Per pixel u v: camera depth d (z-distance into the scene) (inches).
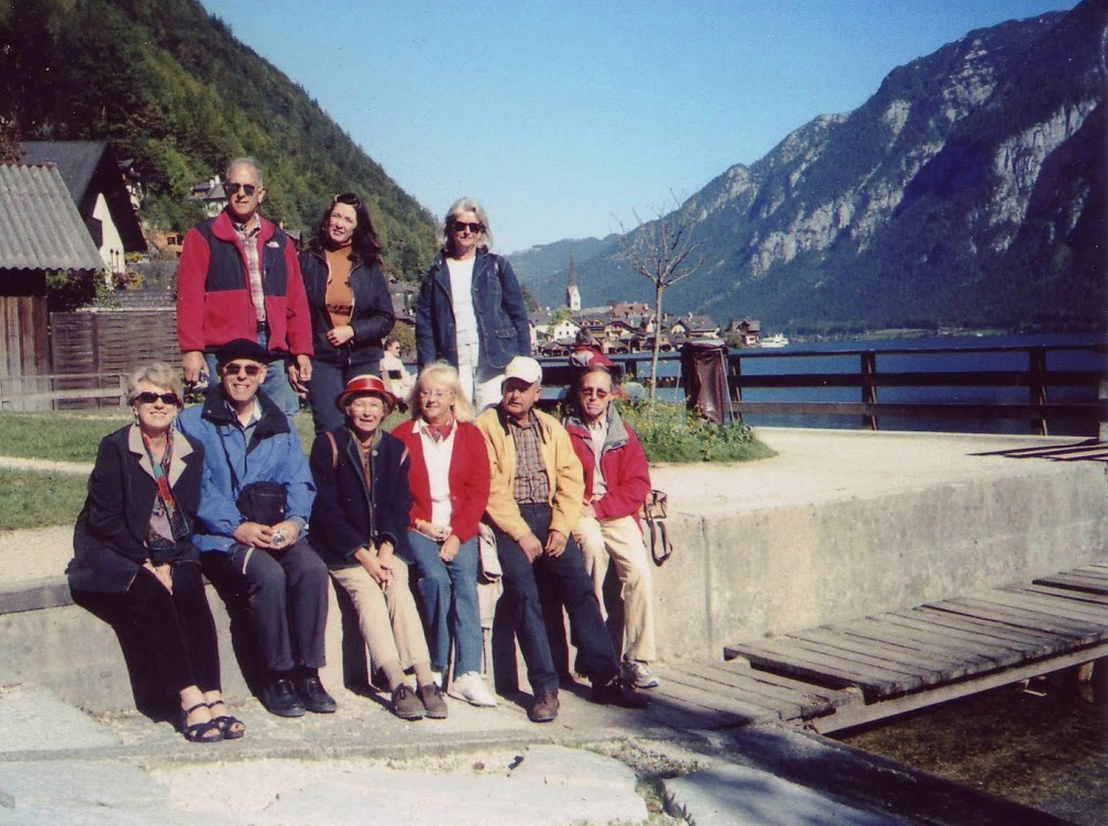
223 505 226.2
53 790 167.9
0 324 1003.3
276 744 203.9
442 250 304.5
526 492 265.1
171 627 209.6
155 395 213.8
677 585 327.9
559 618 294.0
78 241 1042.7
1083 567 445.1
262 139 6195.9
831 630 358.0
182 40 6914.4
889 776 226.4
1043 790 295.7
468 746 217.9
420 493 251.0
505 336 302.2
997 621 369.1
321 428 288.5
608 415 285.9
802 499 364.2
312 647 229.1
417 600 254.7
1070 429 814.5
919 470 437.4
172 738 209.2
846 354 606.2
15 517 291.1
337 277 287.0
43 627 219.5
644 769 219.3
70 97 4040.4
